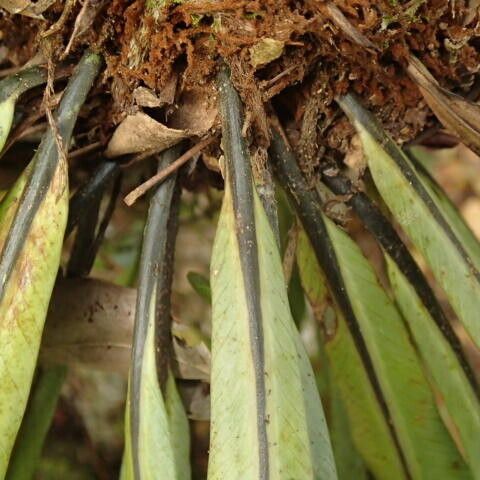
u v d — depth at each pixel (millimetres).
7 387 218
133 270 410
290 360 215
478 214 701
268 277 220
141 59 245
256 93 245
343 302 292
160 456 239
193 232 457
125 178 316
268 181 247
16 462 297
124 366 291
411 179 261
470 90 282
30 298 223
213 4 234
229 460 206
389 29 246
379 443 300
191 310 487
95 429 497
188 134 247
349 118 268
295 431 208
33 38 273
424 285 293
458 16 252
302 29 238
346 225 316
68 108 241
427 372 322
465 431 286
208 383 292
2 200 247
